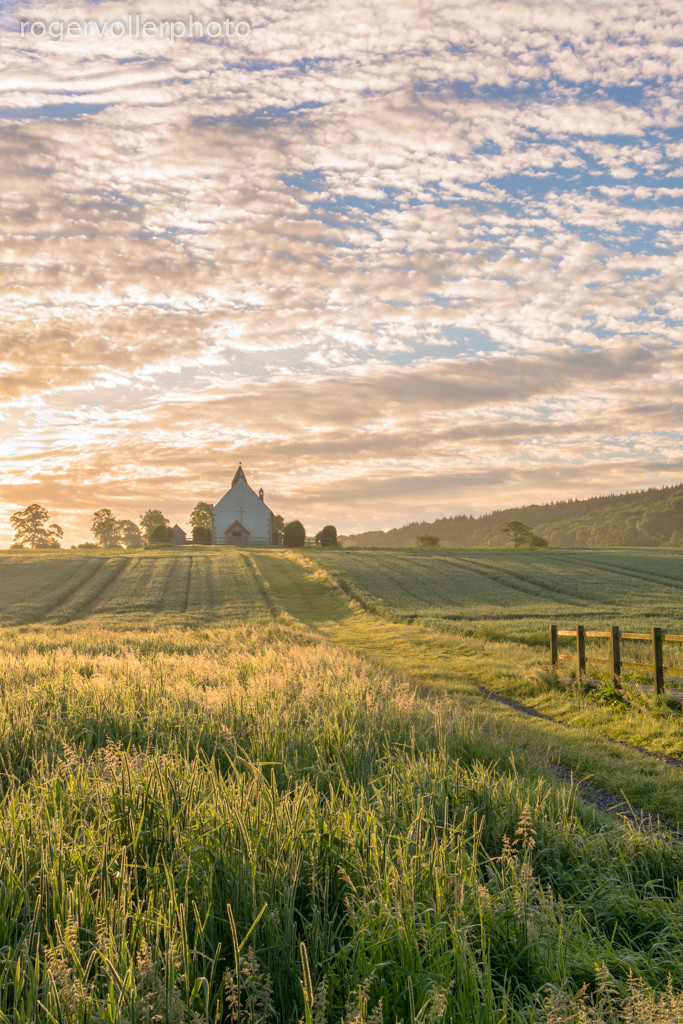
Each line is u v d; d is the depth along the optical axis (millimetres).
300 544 106312
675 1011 2873
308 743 6918
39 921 3287
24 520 157500
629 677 14438
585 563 63750
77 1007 2629
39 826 4148
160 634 26516
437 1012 2713
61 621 39656
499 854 4836
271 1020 2943
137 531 183000
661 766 8422
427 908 3549
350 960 3170
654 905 4180
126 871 3727
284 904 3482
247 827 4199
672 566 59344
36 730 6855
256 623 33688
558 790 6285
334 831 4367
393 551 87312
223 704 8266
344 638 28734
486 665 18109
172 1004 2623
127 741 6957
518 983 3271
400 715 8586
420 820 4672
